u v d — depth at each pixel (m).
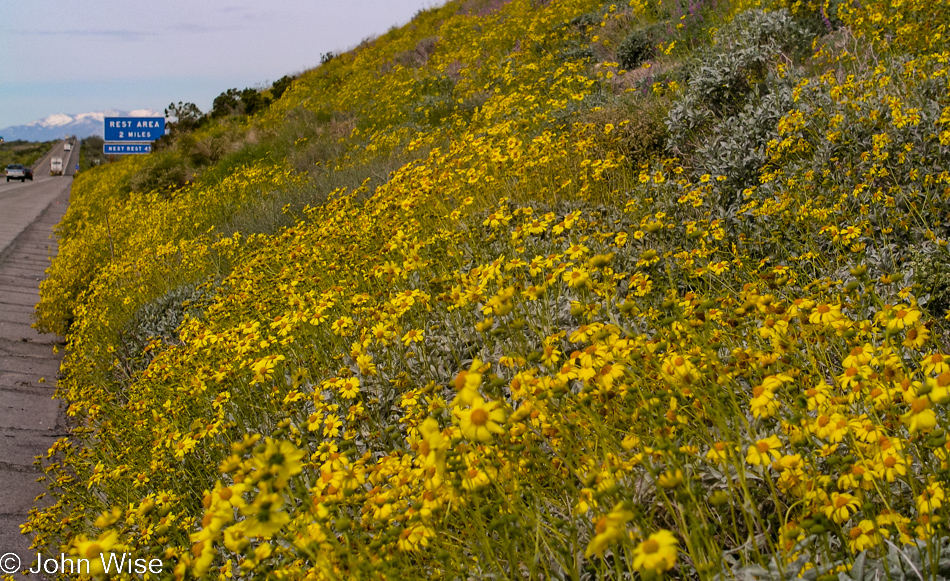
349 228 5.55
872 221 4.02
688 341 2.33
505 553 2.09
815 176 4.45
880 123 4.57
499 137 7.05
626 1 13.53
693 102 5.95
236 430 3.95
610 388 2.04
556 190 5.43
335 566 1.79
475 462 1.98
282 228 7.93
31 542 4.25
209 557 1.65
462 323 3.93
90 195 24.20
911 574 1.57
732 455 1.68
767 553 1.87
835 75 6.06
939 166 4.14
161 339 6.73
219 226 11.23
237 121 24.73
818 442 2.02
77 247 13.05
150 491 3.92
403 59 21.09
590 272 3.32
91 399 5.16
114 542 1.80
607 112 6.67
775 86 5.76
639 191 4.85
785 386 2.06
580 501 1.83
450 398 3.35
